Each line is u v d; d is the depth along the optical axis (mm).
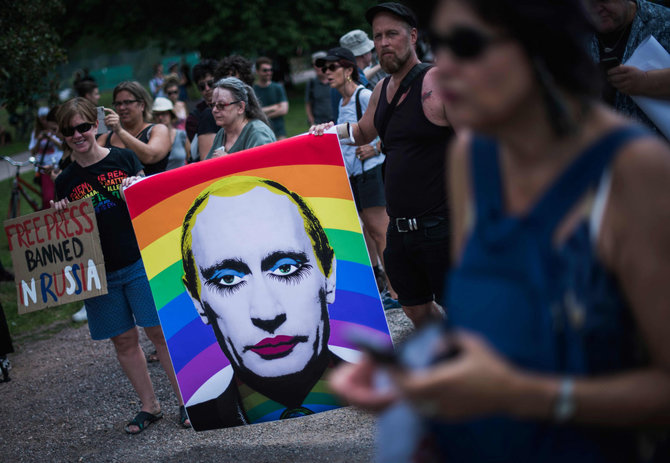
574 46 1104
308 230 3404
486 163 1227
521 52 1075
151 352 5438
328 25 25875
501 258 1164
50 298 4012
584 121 1126
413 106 3252
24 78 8609
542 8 1061
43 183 7805
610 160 1076
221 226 3414
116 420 4320
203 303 3451
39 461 3902
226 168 3391
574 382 1060
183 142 6520
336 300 3410
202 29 24875
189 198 3410
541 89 1105
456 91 1107
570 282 1100
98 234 3859
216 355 3467
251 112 4480
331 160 3367
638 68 2926
